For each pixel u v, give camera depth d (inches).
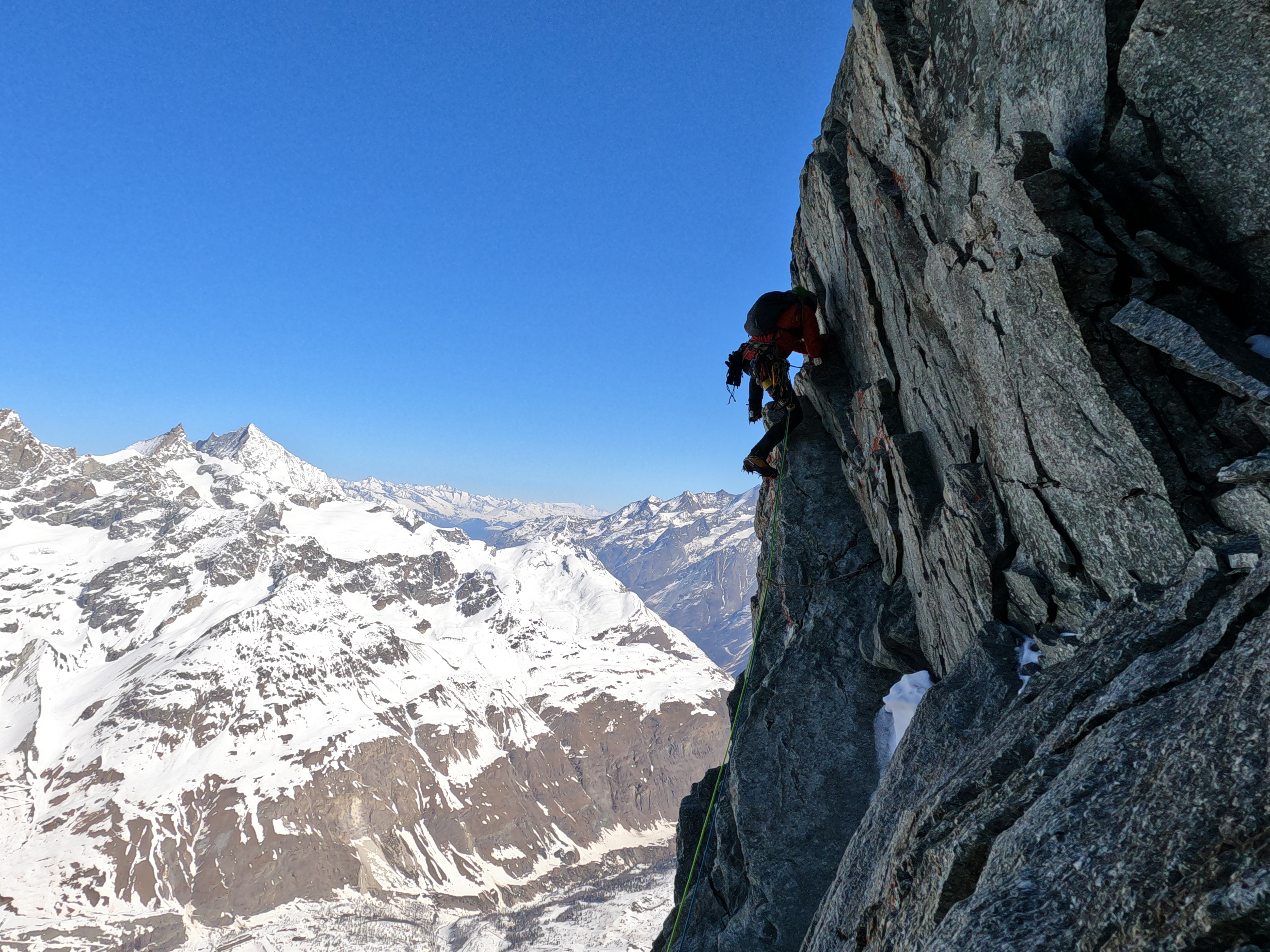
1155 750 126.0
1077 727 151.9
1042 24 216.8
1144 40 183.5
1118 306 194.1
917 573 354.6
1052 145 218.2
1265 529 162.2
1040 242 201.9
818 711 421.7
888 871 190.2
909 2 301.4
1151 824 114.5
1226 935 91.1
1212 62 171.5
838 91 420.2
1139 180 196.4
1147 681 144.3
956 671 264.5
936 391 312.3
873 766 396.8
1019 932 119.0
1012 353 227.1
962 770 190.7
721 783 442.0
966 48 258.2
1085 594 221.5
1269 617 125.4
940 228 288.8
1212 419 180.9
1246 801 101.2
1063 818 131.3
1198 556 167.0
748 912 394.0
